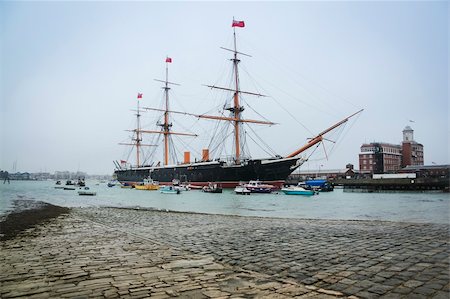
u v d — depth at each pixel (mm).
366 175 137625
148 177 128125
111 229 19031
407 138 171000
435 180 83812
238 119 100438
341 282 8055
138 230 18578
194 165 101688
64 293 7277
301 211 40219
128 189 128125
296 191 77375
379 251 11797
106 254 11500
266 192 81062
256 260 10633
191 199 65812
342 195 79812
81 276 8656
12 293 7305
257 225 20922
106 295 7117
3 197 74312
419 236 15398
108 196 80250
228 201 59656
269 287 7621
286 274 8891
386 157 153500
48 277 8594
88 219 25750
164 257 10977
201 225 21078
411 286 7652
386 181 91438
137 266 9719
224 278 8406
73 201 61625
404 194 81938
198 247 13070
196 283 7961
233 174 90500
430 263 9852
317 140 80375
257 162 83938
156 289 7504
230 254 11617
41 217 28188
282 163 83500
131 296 7035
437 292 7211
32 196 80062
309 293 7211
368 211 39625
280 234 16672
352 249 12281
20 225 21922
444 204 51219
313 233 16891
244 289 7469
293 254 11547
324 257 10953
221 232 17609
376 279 8258
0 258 10984
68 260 10578
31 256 11289
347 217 31828
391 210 41469
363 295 7090
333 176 160375
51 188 139375
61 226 20844
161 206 48781
